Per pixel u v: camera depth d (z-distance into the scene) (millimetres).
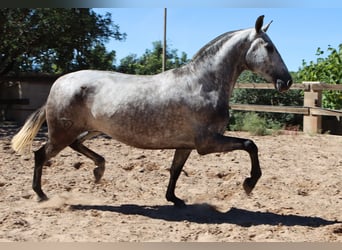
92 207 5562
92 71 5500
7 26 15109
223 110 4996
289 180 7137
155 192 6391
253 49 4996
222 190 6512
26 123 5633
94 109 5246
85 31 17000
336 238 4469
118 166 7914
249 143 4871
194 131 4969
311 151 10000
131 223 4898
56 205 5527
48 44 16641
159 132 5043
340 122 13703
